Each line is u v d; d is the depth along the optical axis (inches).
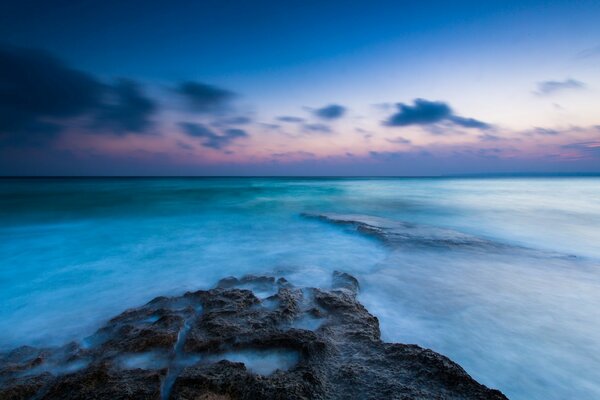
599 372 174.2
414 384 143.3
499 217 725.9
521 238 504.1
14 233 584.1
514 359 185.8
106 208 949.2
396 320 231.3
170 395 138.3
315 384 143.3
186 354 170.9
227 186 2363.4
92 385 143.3
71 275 350.6
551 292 275.9
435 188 2095.2
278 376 148.8
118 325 213.2
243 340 178.4
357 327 199.6
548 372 174.6
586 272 325.4
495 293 275.7
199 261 399.5
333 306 229.5
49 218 761.0
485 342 202.5
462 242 440.5
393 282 304.0
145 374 151.5
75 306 271.4
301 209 919.7
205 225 657.6
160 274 351.9
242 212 860.6
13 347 207.2
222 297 243.8
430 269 338.3
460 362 183.6
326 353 167.6
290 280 312.7
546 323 224.8
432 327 221.5
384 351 170.4
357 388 141.9
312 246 466.3
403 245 426.6
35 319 246.8
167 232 586.2
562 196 1355.8
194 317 217.3
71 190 1758.1
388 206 977.5
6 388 146.0
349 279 296.2
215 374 148.9
